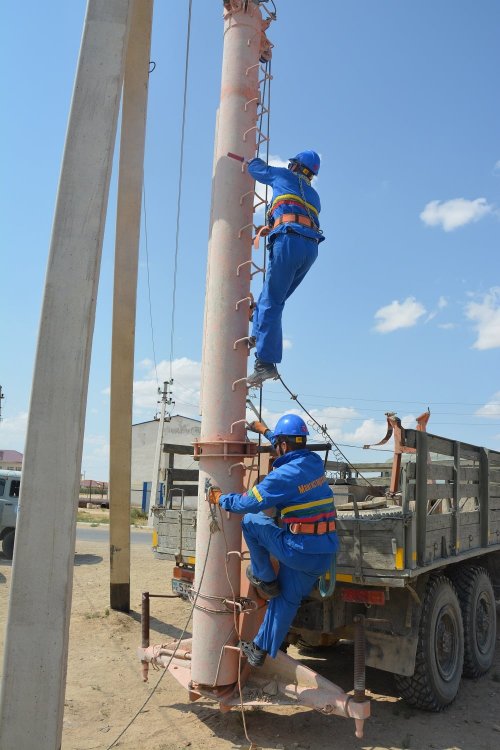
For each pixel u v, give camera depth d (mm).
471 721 5273
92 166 3662
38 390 3439
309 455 4645
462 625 6016
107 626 7969
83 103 3727
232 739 4734
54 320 3502
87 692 5699
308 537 4410
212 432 5027
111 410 8273
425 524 5086
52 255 3561
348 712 4316
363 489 7930
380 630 5301
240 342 5117
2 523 13930
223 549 4891
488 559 7324
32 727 3221
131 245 7703
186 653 5270
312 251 5180
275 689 4734
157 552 6738
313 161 5410
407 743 4695
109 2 3830
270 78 5738
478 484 6695
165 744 4609
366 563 4910
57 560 3326
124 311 7855
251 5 5504
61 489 3375
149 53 6949
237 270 5215
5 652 3260
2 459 85000
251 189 5379
